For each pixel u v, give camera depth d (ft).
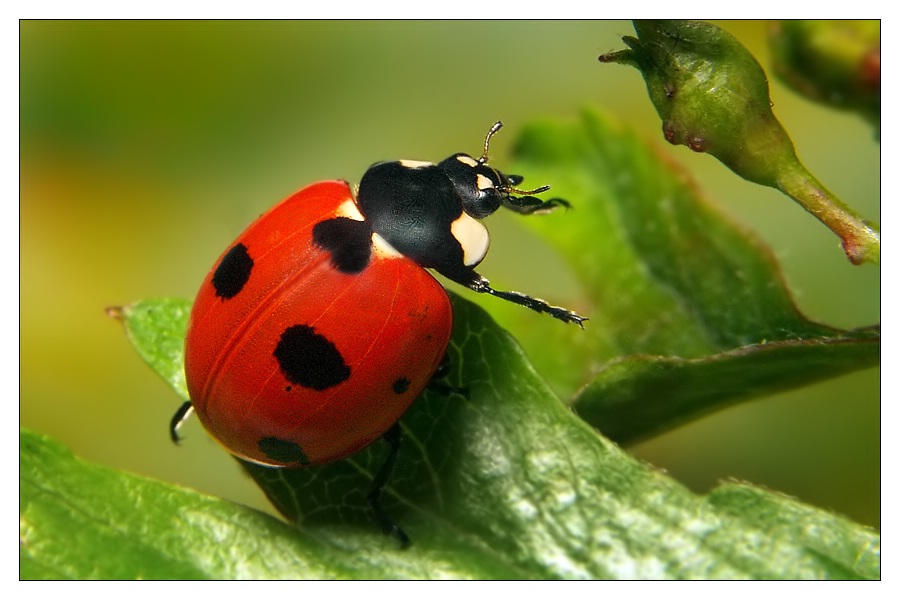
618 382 0.17
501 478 0.17
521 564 0.17
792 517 0.16
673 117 0.16
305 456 0.17
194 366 0.17
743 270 0.18
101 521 0.17
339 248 0.17
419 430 0.17
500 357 0.17
